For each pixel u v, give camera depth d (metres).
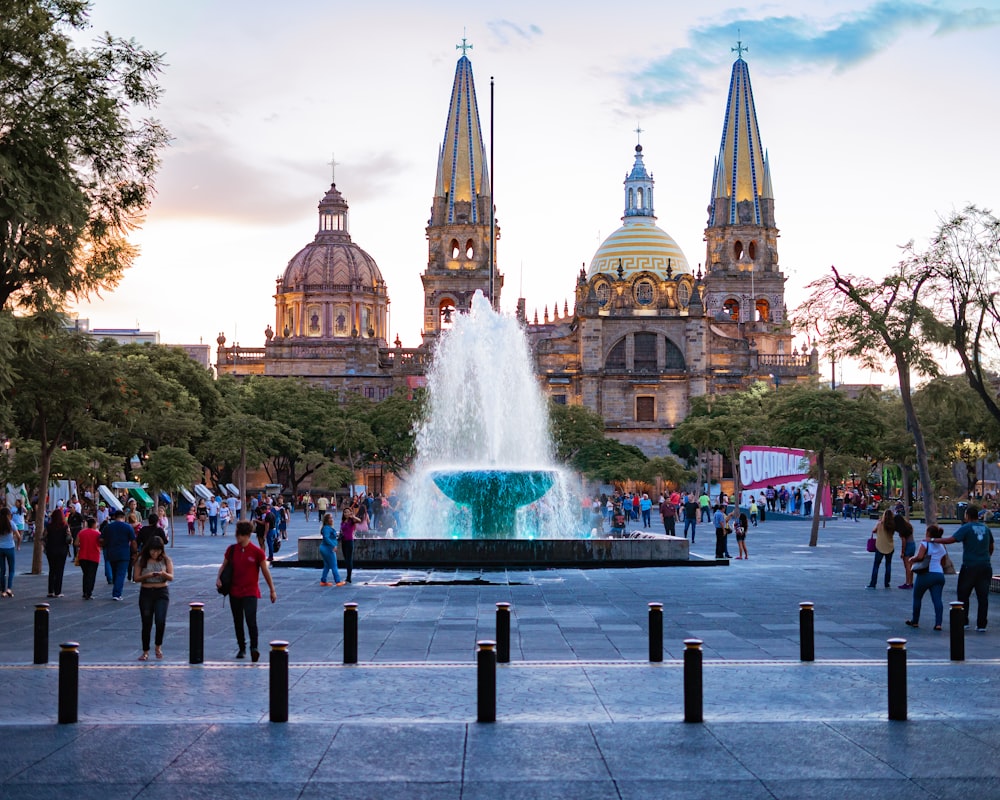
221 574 22.97
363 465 139.00
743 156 178.12
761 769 14.44
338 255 188.75
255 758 14.95
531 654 23.59
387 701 18.42
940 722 16.77
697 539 69.56
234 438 95.50
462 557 44.78
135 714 17.48
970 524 27.20
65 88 31.56
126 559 34.44
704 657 22.98
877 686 19.47
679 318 162.38
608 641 25.41
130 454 80.81
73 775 14.23
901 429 75.88
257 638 23.00
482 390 72.88
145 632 23.03
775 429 68.44
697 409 141.50
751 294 176.88
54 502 74.19
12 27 30.53
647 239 188.75
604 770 14.42
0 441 55.59
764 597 34.44
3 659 22.91
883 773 14.27
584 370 162.00
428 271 172.12
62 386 44.53
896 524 37.25
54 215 30.02
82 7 31.91
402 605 32.25
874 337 43.19
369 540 45.06
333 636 26.31
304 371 175.25
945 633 26.58
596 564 45.25
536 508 70.25
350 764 14.68
